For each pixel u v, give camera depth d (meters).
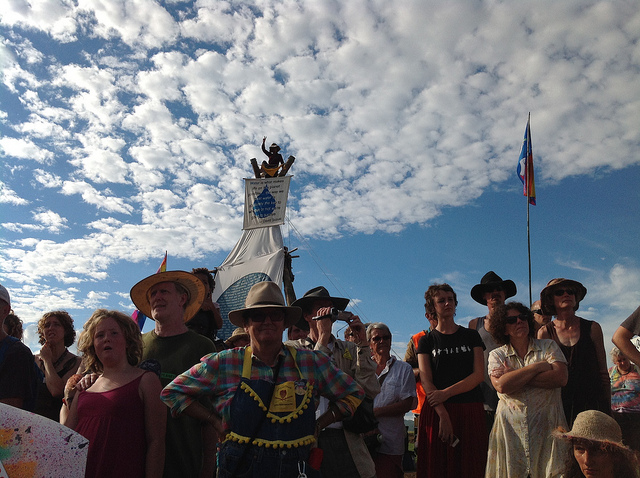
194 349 5.16
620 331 5.59
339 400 4.22
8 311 5.30
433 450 6.15
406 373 6.59
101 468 4.05
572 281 6.17
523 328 5.62
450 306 6.48
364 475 5.33
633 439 6.06
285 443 3.75
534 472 5.20
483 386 7.39
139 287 5.40
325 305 5.94
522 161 12.55
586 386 5.85
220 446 3.88
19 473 2.96
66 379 6.50
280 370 4.03
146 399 4.34
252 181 31.44
